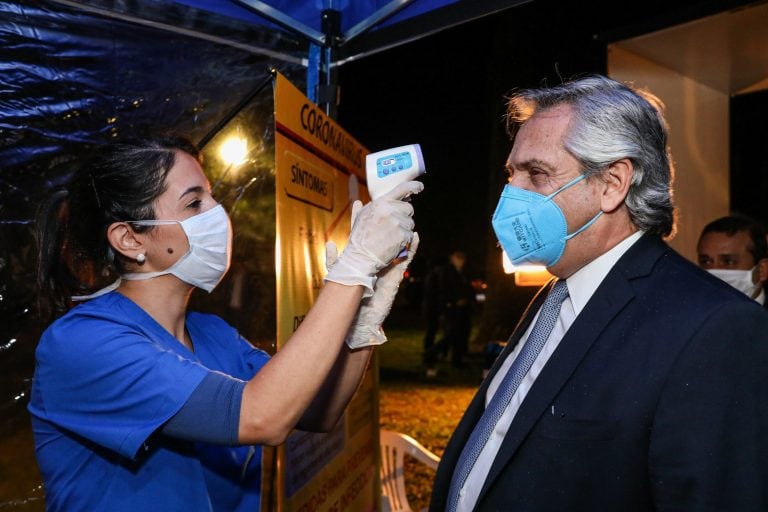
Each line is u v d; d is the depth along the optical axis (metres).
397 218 1.28
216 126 2.16
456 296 10.19
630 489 1.15
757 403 1.07
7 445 1.90
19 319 1.90
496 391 1.51
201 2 2.12
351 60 2.44
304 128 1.95
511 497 1.26
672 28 3.47
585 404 1.21
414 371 10.16
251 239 2.48
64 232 1.38
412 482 5.02
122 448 1.19
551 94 1.39
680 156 4.24
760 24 3.39
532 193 1.36
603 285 1.30
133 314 1.34
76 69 1.98
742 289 2.43
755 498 1.03
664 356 1.15
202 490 1.34
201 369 1.24
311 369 1.18
